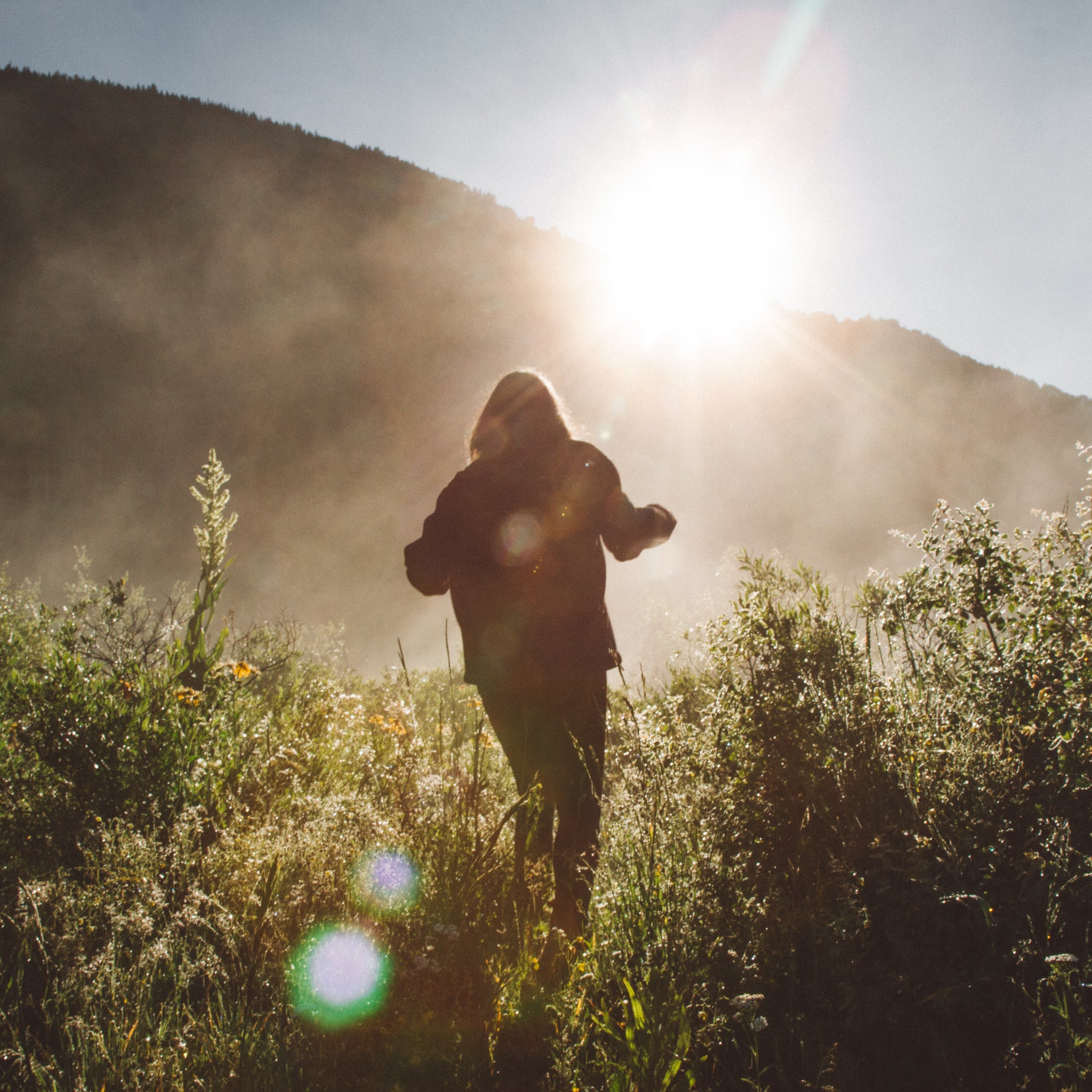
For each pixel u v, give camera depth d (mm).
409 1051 1685
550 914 2248
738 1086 1586
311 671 5844
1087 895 1762
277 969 1895
